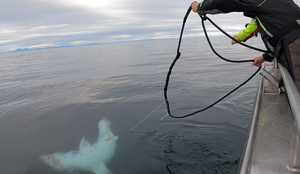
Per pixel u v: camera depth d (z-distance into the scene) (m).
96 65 12.79
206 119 4.28
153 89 6.65
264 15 2.00
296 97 1.29
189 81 7.31
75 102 5.85
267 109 2.94
